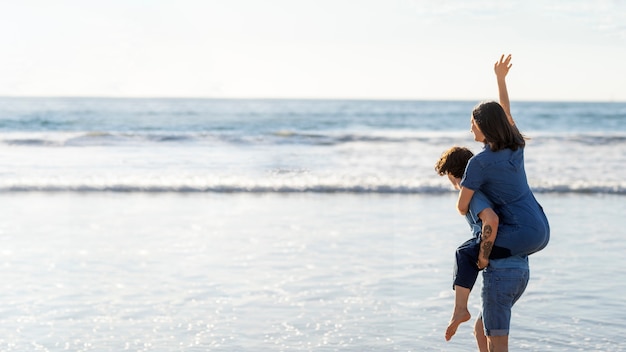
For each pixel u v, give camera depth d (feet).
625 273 26.05
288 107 224.74
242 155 72.54
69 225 35.65
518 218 13.91
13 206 41.55
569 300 22.49
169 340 18.76
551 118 177.99
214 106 217.36
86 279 25.16
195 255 29.09
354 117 172.45
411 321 20.42
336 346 18.28
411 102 272.51
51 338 18.89
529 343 18.45
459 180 15.10
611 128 157.79
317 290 23.72
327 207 41.98
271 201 44.50
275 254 29.25
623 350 17.97
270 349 18.06
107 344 18.44
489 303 14.20
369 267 26.94
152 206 42.27
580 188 49.37
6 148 78.59
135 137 89.35
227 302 22.35
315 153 76.13
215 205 42.70
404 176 56.70
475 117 14.24
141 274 25.94
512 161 14.03
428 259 28.27
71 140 87.30
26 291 23.54
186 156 70.64
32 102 197.16
